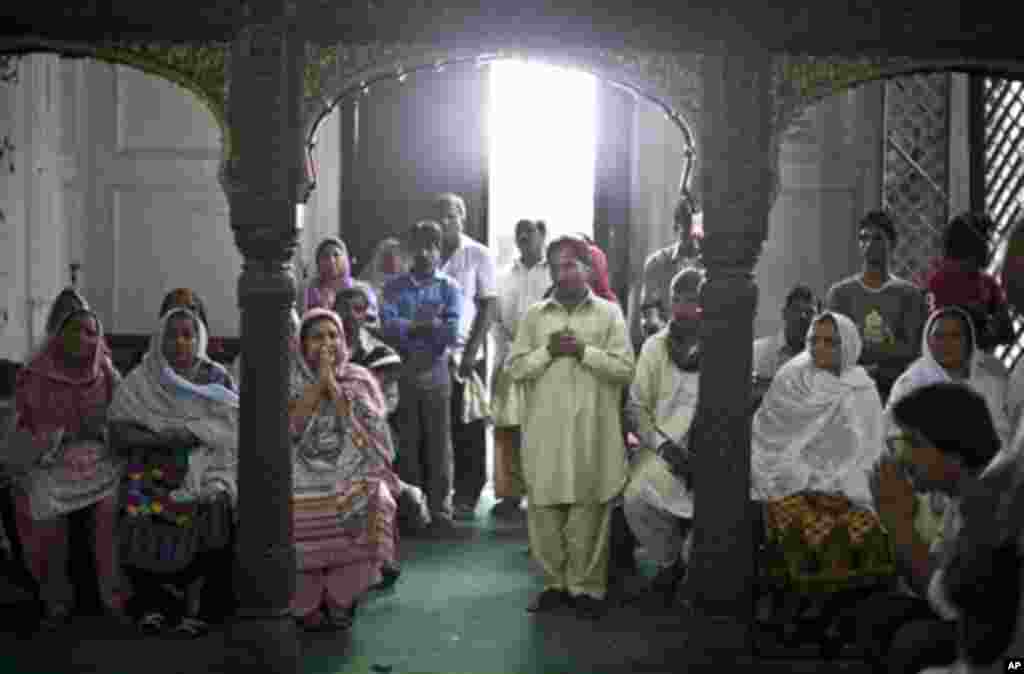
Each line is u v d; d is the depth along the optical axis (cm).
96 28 650
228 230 1220
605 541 793
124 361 1166
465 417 1077
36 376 776
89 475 773
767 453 754
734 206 661
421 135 1262
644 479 814
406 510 824
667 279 1071
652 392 827
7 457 771
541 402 788
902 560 525
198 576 757
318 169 1246
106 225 1215
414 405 1027
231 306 1221
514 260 1175
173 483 759
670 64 668
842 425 752
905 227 1148
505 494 1059
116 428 766
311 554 750
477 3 649
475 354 1095
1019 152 1069
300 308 1219
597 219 1248
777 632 726
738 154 662
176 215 1218
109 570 775
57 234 1141
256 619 651
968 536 397
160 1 637
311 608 752
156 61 654
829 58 672
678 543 818
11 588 812
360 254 1259
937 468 439
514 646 723
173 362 778
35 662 689
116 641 730
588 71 671
